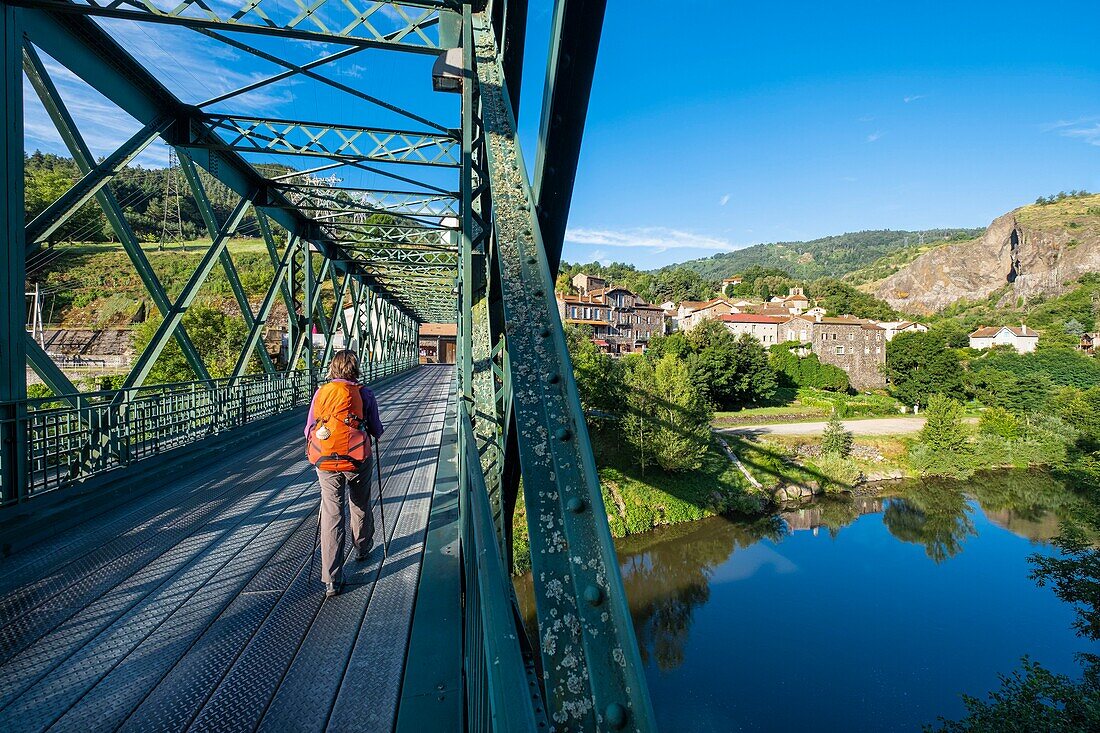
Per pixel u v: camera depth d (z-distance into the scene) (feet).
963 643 46.14
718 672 40.55
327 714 5.53
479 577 3.19
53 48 14.79
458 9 14.60
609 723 1.86
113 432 15.90
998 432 112.57
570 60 4.86
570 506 2.48
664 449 71.67
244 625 7.54
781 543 65.92
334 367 9.32
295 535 11.73
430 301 100.22
